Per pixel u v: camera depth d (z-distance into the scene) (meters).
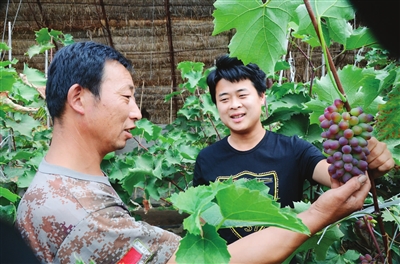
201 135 2.46
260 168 1.28
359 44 0.78
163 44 4.96
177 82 5.24
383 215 1.08
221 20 0.67
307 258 1.28
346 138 0.67
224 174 1.32
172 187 2.33
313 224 0.67
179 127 2.57
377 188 1.48
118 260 0.74
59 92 0.84
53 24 4.71
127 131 0.91
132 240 0.75
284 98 1.51
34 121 2.09
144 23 4.77
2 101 1.75
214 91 1.41
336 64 3.11
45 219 0.75
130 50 5.02
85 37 4.91
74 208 0.75
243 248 0.67
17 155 1.88
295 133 1.46
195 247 0.49
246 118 1.29
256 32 0.68
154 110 5.46
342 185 0.68
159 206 3.04
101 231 0.74
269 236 0.68
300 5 0.66
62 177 0.80
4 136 2.21
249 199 0.47
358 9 0.43
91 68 0.83
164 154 1.93
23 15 4.56
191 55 5.04
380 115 0.74
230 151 1.34
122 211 0.82
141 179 1.81
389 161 0.72
